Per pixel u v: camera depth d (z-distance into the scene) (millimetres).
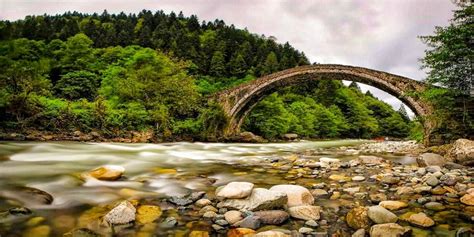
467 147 12328
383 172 10242
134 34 94312
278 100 47781
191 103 33875
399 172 10047
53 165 10070
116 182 8039
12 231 4645
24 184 7242
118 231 4840
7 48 26875
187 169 11172
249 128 45406
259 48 106500
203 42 101000
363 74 31266
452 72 18719
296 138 50531
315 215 5586
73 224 5031
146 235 4734
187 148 21125
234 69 84812
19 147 14438
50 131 22562
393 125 83438
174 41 88125
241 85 36719
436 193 7168
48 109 24000
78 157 12250
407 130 82188
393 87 29219
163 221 5340
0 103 20531
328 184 8570
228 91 37219
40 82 25156
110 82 34594
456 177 8438
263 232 4566
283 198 6078
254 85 36156
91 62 48312
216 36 107500
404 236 4609
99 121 25938
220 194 6309
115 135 25391
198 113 35125
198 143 28578
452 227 5109
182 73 34906
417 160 12266
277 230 4910
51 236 4527
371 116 80312
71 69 45781
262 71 87062
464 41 17734
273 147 27000
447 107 20766
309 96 83750
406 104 29016
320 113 62594
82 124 24688
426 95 21469
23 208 5488
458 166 10656
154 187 7809
